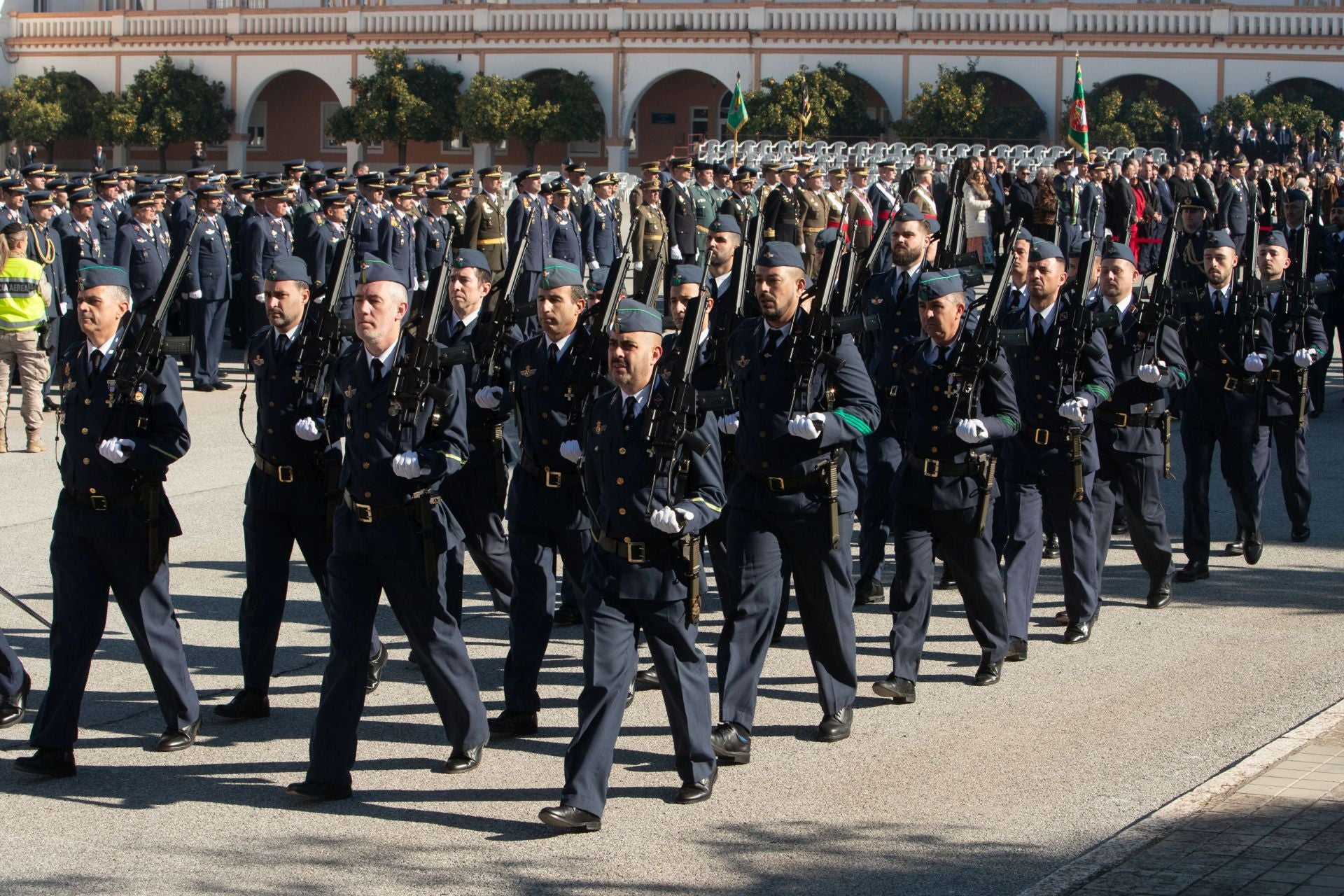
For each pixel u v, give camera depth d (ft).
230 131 187.11
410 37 179.42
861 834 21.47
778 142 142.10
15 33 191.83
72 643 24.02
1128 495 33.14
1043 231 97.35
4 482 47.14
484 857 20.79
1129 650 30.78
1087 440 30.73
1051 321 30.50
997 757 24.62
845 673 25.62
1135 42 163.63
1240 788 22.26
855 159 132.57
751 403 24.84
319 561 26.94
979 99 160.66
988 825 21.76
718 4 171.83
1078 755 24.62
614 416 22.34
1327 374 72.18
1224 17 161.99
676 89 183.52
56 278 59.52
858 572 37.58
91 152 193.67
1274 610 33.68
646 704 28.02
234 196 79.25
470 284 30.25
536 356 26.53
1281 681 28.45
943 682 28.86
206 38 185.57
